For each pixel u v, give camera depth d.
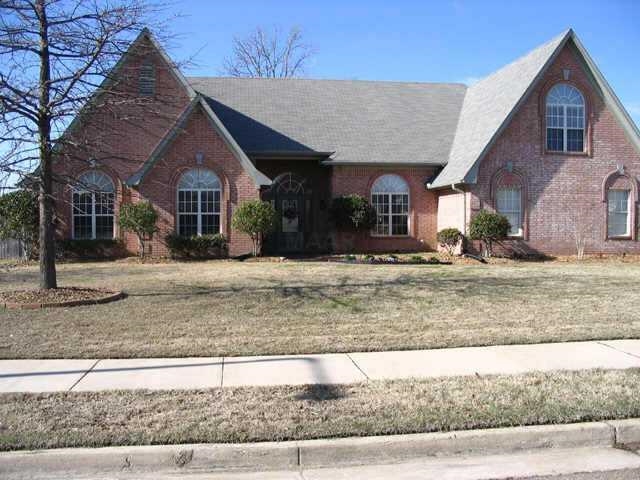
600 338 9.03
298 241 25.34
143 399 6.24
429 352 8.27
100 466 4.98
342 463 5.18
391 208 24.80
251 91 27.27
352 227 23.58
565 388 6.62
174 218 21.72
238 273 16.61
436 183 24.14
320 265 19.09
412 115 27.17
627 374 7.17
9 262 20.61
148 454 5.01
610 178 23.83
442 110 27.81
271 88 27.67
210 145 21.81
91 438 5.19
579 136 23.70
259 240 21.84
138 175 20.91
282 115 25.94
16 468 4.92
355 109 27.08
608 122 23.80
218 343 8.51
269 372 7.25
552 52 22.78
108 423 5.56
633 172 24.00
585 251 23.66
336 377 7.07
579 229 23.59
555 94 23.42
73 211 22.12
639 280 15.24
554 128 23.45
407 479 4.87
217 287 13.77
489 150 22.66
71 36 11.27
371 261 20.38
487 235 21.83
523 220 23.11
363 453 5.22
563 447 5.53
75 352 7.98
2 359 7.77
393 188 24.83
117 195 20.98
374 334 9.14
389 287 13.83
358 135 25.42
